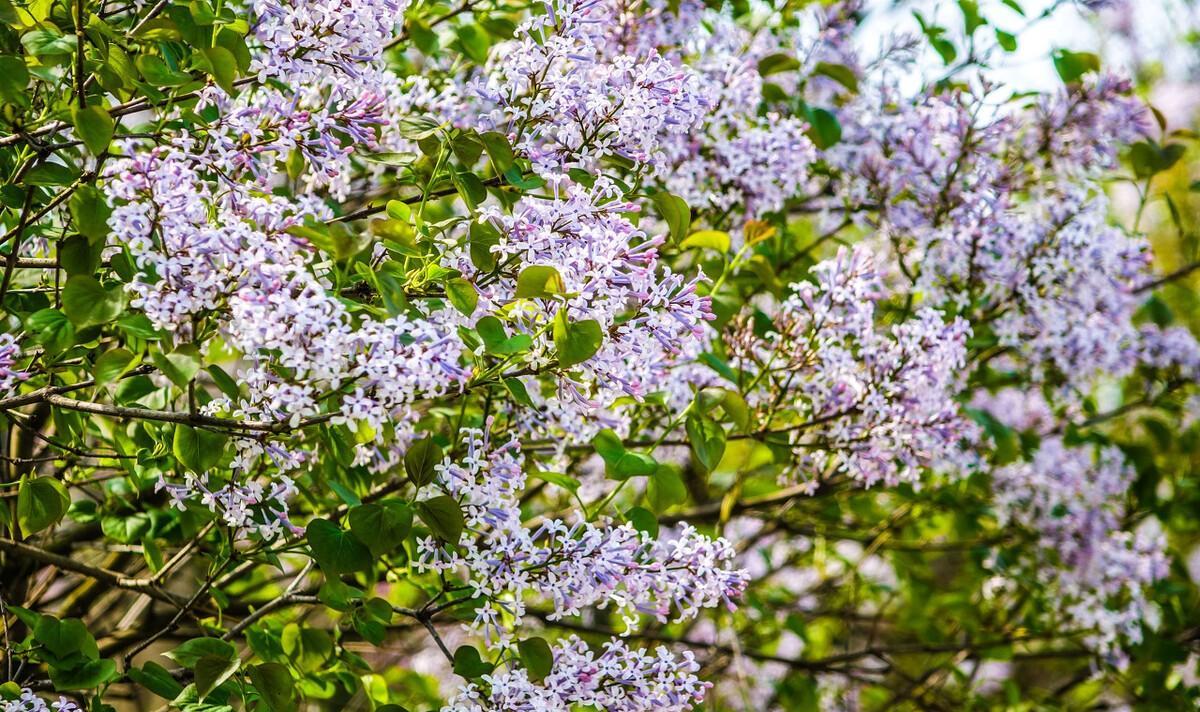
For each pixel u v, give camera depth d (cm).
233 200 176
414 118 192
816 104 224
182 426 177
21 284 190
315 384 175
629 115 184
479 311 181
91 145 174
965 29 224
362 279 180
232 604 209
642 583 181
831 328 200
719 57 204
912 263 224
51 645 183
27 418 196
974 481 234
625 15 204
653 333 180
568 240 181
